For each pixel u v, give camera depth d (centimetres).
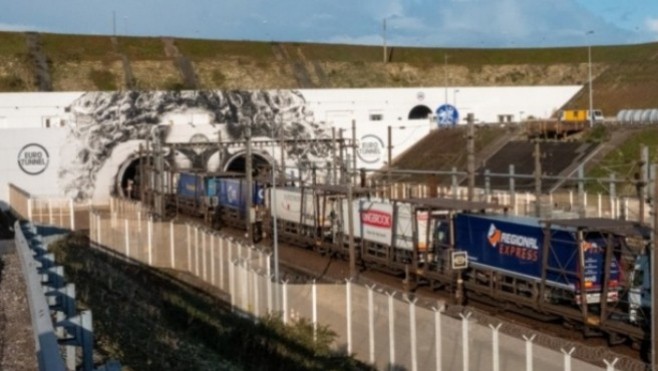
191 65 10144
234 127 7750
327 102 8331
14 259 3069
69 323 1552
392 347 2362
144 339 2483
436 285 3769
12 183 7100
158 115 7681
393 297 2394
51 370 1067
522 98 9388
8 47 9925
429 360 2209
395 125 8244
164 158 7162
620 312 2852
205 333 3047
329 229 4812
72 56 9938
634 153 6856
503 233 3347
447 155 7875
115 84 9506
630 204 5091
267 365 2625
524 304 3206
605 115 9431
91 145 7400
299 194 5153
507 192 6369
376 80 10356
